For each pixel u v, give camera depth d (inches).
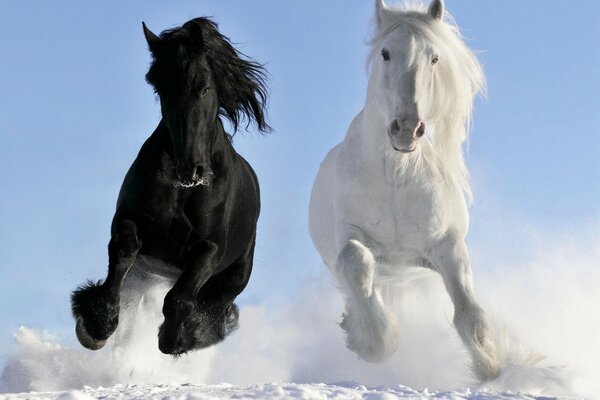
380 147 473.7
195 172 421.1
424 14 470.0
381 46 464.8
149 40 441.4
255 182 536.4
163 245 453.1
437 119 467.8
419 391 345.4
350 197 487.8
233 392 318.3
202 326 478.3
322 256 555.2
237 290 521.0
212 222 455.2
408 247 492.7
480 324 459.2
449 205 480.4
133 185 445.1
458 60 467.8
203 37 423.8
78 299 432.8
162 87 422.0
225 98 459.5
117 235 432.1
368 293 463.2
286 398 294.0
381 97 460.1
